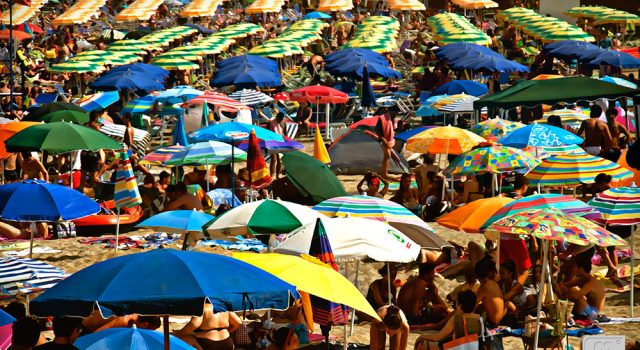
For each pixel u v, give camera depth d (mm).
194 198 55406
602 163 53125
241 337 35844
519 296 41094
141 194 61812
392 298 43406
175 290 24297
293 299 26031
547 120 80312
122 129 80188
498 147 56875
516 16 165625
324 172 52812
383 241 37219
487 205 43562
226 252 53281
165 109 89188
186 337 34250
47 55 154250
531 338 36094
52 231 57531
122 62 122438
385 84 128375
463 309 34469
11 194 44406
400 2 196125
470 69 106812
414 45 155750
